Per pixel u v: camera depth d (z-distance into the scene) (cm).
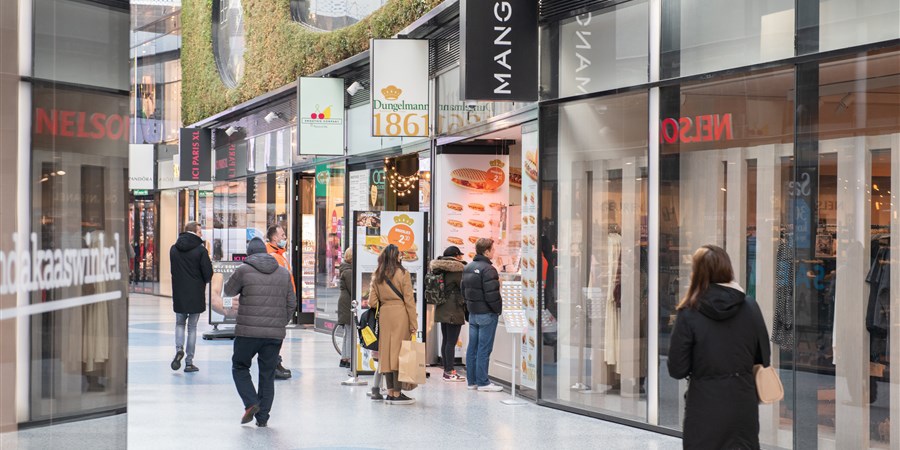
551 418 1027
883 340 767
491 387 1220
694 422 571
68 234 422
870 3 761
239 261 1873
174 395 1163
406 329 1104
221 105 2625
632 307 995
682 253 941
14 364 382
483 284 1209
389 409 1074
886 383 766
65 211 420
